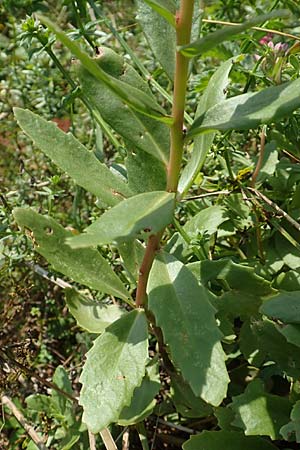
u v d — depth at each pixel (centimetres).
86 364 28
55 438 35
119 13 53
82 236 22
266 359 34
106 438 31
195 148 29
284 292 30
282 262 35
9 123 48
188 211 39
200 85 41
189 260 35
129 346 28
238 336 35
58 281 38
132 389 27
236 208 36
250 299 30
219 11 48
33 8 46
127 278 37
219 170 41
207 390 25
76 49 21
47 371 42
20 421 35
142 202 25
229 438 30
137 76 30
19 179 45
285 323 30
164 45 28
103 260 30
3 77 50
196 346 26
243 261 36
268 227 36
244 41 40
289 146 38
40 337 41
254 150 43
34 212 29
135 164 30
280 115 25
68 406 35
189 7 24
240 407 29
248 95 26
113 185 30
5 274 40
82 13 40
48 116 48
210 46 22
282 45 36
